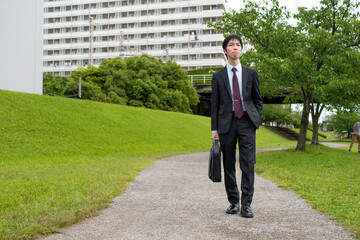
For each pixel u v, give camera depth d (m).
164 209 3.71
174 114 28.25
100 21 73.88
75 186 4.96
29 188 4.68
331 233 2.83
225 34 12.41
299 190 4.94
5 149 9.98
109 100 31.09
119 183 5.36
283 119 60.03
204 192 4.82
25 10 19.23
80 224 3.11
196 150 16.72
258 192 4.87
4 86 18.16
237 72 3.49
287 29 11.05
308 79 10.08
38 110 14.58
